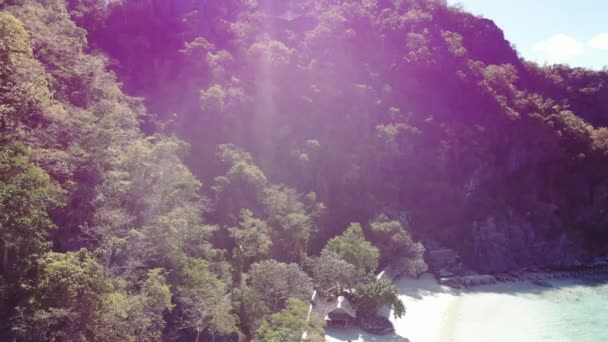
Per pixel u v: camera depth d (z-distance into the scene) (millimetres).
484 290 90188
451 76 131625
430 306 78625
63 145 49500
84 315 33344
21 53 48938
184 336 47688
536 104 132250
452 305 80188
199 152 90250
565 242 112250
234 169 77438
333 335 62562
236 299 56125
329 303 66000
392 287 67375
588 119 153750
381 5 144875
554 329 73000
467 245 104062
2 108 41156
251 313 54625
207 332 49406
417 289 86500
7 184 33938
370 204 98438
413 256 89438
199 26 113875
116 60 101000
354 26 132125
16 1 69312
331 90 111188
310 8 135000
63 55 66688
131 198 52844
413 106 125875
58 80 61656
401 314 66500
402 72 129500
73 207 46812
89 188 48625
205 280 51406
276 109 103938
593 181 128750
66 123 50750
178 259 50344
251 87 104312
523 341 67875
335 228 92375
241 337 52500
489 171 119625
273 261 60594
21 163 36062
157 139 79188
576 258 110375
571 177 128500
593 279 101625
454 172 117125
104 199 47938
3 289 33188
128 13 112312
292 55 114688
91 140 50656
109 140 52781
